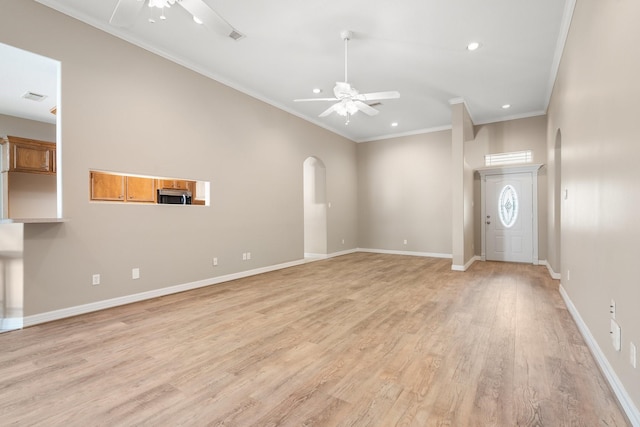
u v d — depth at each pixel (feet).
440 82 16.44
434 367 7.18
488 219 22.72
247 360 7.56
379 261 22.65
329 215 24.97
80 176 10.85
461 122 18.62
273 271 18.79
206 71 14.99
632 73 5.35
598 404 5.75
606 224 6.84
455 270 18.90
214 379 6.70
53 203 19.43
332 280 16.34
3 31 9.24
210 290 14.28
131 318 10.50
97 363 7.40
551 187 17.51
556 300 12.49
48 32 10.09
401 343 8.50
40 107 16.81
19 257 9.70
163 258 13.38
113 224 11.76
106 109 11.50
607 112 6.76
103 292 11.47
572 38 10.47
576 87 9.94
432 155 25.22
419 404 5.79
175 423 5.29
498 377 6.71
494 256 22.61
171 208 13.71
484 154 22.86
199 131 14.78
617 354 6.05
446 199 24.64
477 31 11.89
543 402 5.81
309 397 6.04
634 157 5.26
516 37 12.28
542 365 7.22
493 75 15.58
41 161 18.65
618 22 6.04
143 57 12.60
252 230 17.67
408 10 10.62
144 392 6.21
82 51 10.86
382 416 5.45
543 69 14.90
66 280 10.55
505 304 11.99
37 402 5.87
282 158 19.81
